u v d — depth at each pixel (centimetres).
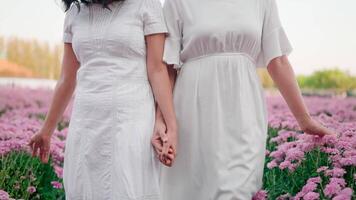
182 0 233
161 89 218
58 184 300
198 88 228
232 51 227
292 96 236
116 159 208
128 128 210
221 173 221
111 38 212
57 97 242
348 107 400
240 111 223
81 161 213
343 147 244
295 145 271
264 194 227
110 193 208
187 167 231
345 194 225
